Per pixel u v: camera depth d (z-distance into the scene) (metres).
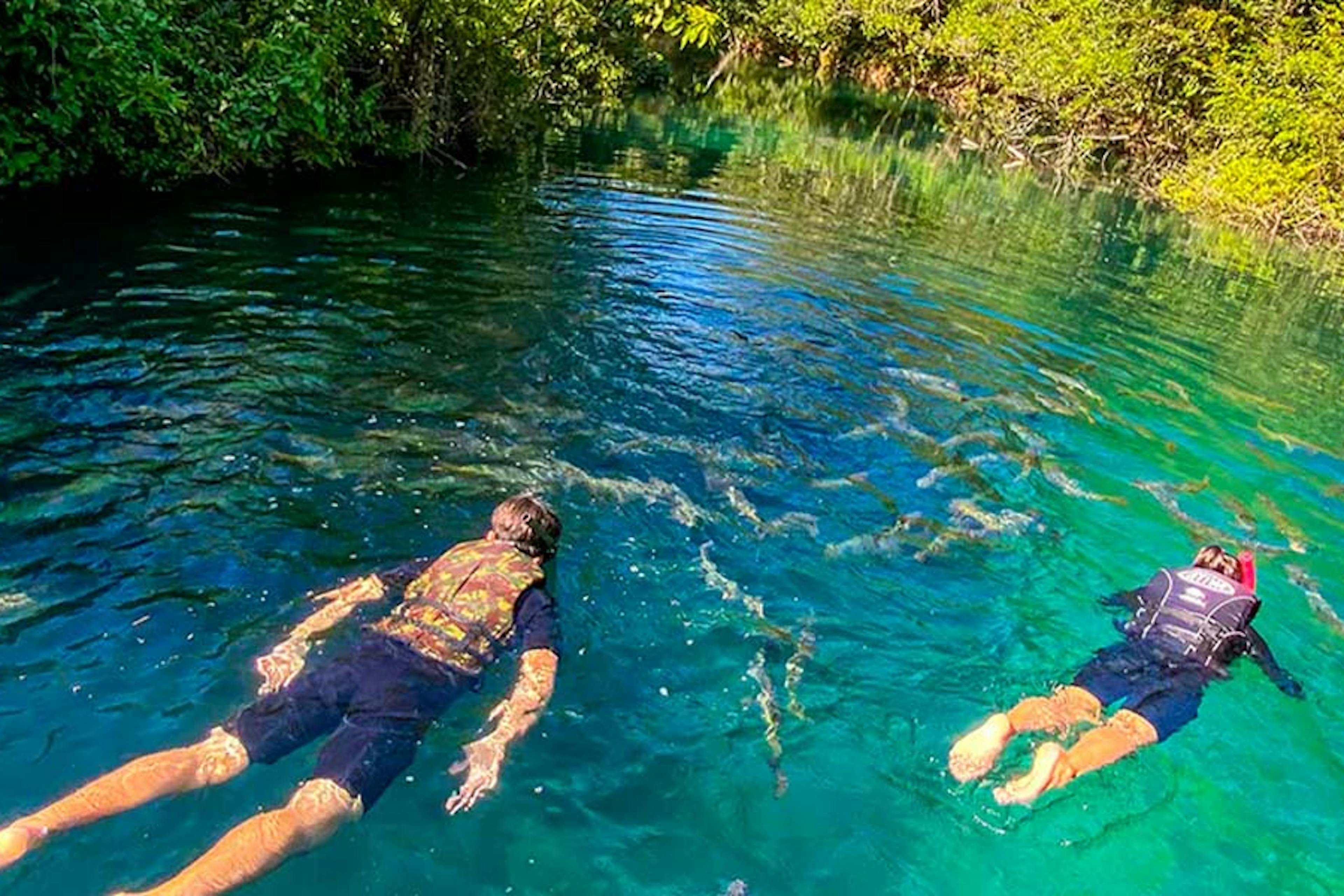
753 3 34.38
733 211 14.30
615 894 3.20
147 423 5.75
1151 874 3.60
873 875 3.43
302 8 11.53
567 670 4.21
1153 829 3.81
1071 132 28.69
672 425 6.76
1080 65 27.08
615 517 5.43
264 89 11.09
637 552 5.14
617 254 11.02
